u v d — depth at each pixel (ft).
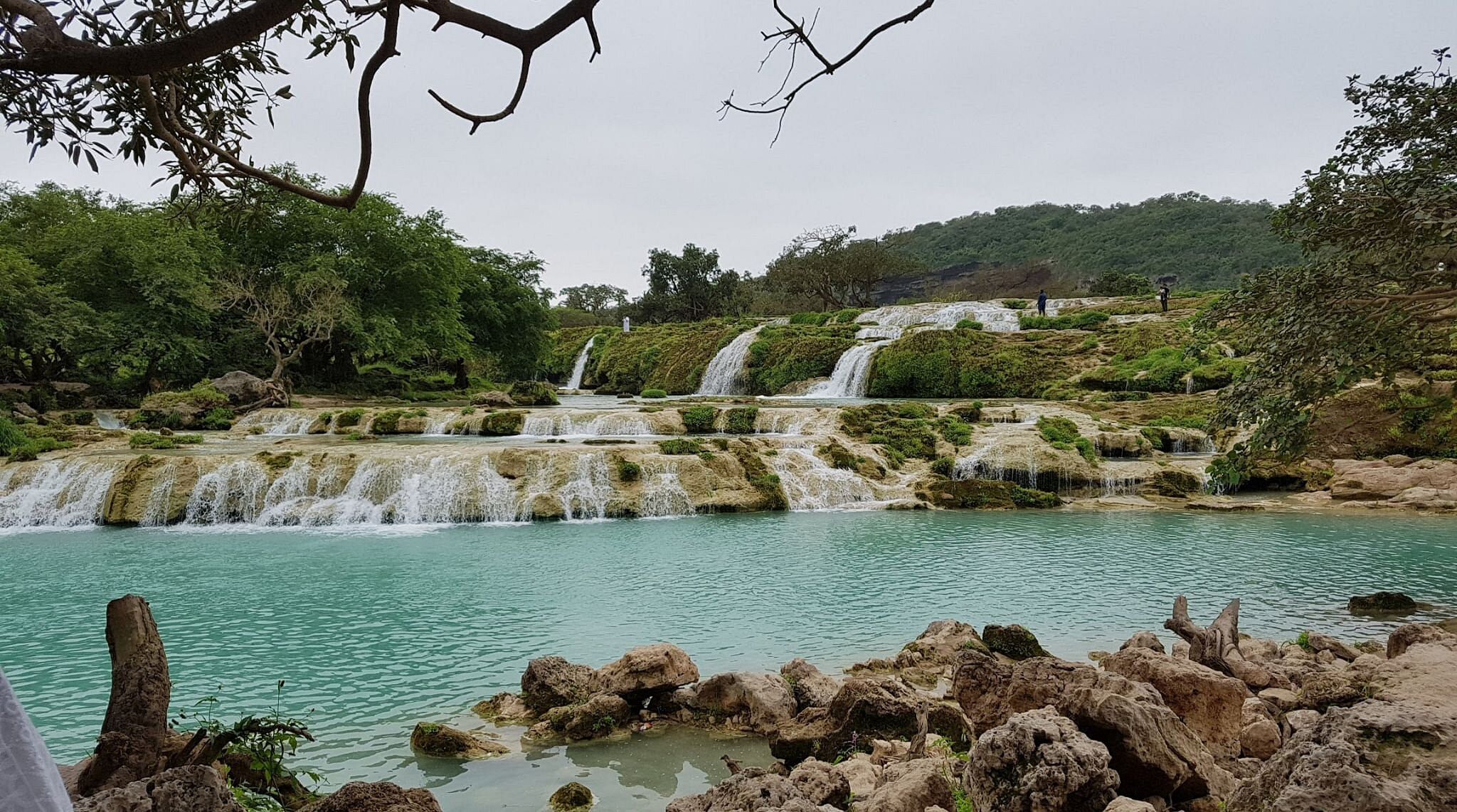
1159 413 91.97
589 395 184.44
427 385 161.58
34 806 7.83
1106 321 147.33
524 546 52.75
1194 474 72.64
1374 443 77.56
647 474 66.95
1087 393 114.11
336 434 91.76
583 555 49.98
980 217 542.98
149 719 15.33
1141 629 34.71
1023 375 129.80
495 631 34.94
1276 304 33.04
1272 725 20.48
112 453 70.03
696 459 69.05
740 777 17.52
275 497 62.18
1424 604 38.22
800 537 55.88
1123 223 443.73
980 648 30.83
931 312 177.58
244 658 31.37
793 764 22.49
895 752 21.57
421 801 17.03
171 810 12.10
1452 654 22.12
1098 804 14.24
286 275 122.11
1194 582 42.91
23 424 87.35
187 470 62.13
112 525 59.82
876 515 65.00
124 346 115.03
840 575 44.78
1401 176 29.91
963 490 69.05
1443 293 28.35
